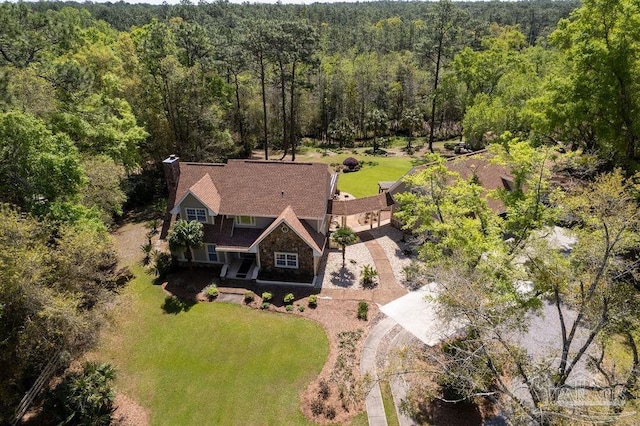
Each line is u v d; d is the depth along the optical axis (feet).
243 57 191.11
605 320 56.39
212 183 112.47
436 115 272.72
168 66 157.58
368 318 89.25
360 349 80.59
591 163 93.40
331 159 214.28
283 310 92.53
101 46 178.60
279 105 234.17
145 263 112.57
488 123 168.14
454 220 81.82
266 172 112.78
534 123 121.08
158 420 67.31
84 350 69.36
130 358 80.02
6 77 96.89
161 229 127.65
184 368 77.51
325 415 67.51
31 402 68.85
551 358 59.82
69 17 286.46
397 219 130.72
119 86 150.71
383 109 278.46
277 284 102.22
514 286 65.51
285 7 573.33
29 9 147.13
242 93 214.90
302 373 75.61
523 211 76.33
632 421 49.32
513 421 52.39
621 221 57.52
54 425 65.41
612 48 96.84
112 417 66.85
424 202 89.51
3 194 87.20
